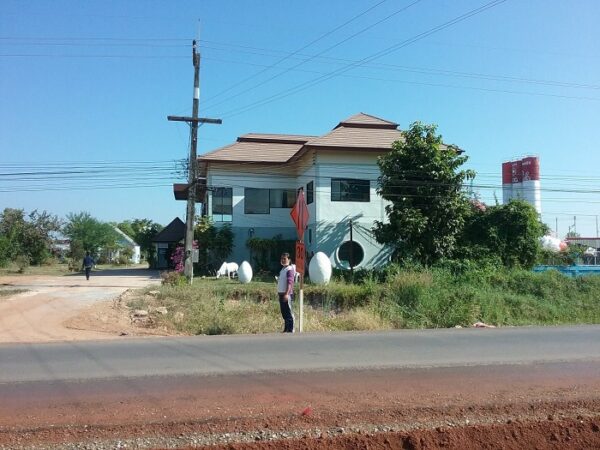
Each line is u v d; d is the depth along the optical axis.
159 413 5.78
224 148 38.22
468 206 27.66
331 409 5.96
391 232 26.69
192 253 26.66
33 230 48.31
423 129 27.31
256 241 35.47
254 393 6.60
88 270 31.94
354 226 31.59
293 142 40.38
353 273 27.38
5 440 5.02
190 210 26.80
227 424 5.46
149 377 7.45
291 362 8.55
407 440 5.11
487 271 25.31
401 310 18.20
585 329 13.23
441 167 26.59
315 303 20.59
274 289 21.98
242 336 11.57
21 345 10.16
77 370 7.91
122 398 6.37
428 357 9.09
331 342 10.68
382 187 27.14
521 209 29.16
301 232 13.00
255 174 37.19
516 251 28.73
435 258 26.73
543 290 24.16
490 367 8.27
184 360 8.68
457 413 5.88
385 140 32.72
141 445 4.93
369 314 16.80
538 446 5.22
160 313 16.61
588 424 5.59
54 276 37.25
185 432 5.25
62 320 15.19
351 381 7.27
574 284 25.28
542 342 10.88
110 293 22.56
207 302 18.19
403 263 25.05
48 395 6.50
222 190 36.88
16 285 27.14
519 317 20.58
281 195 37.41
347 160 31.89
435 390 6.80
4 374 7.65
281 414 5.77
